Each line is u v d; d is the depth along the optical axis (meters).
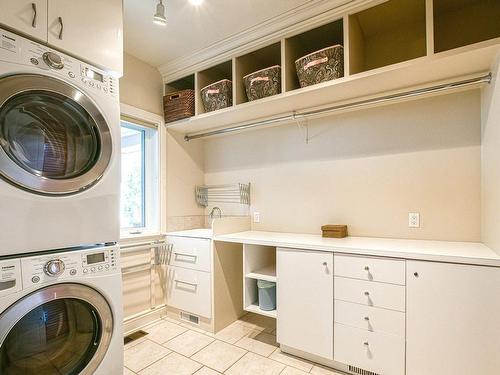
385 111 2.21
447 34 1.94
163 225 2.79
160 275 2.75
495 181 1.54
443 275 1.49
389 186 2.18
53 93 1.30
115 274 1.50
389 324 1.63
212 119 2.63
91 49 1.49
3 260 1.13
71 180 1.35
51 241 1.28
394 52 2.13
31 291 1.19
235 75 2.38
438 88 1.83
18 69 1.20
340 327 1.79
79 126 1.43
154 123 2.79
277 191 2.74
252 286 2.36
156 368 1.90
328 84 1.91
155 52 2.54
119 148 1.58
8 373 1.14
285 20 2.05
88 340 1.40
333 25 2.06
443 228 1.98
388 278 1.63
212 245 2.41
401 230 2.13
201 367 1.90
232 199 3.05
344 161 2.38
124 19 2.07
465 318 1.44
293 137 2.66
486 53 1.50
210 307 2.42
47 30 1.32
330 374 1.81
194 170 3.18
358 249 1.72
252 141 2.92
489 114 1.66
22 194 1.19
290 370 1.85
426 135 2.05
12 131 1.18
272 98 2.16
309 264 1.91
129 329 2.41
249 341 2.25
